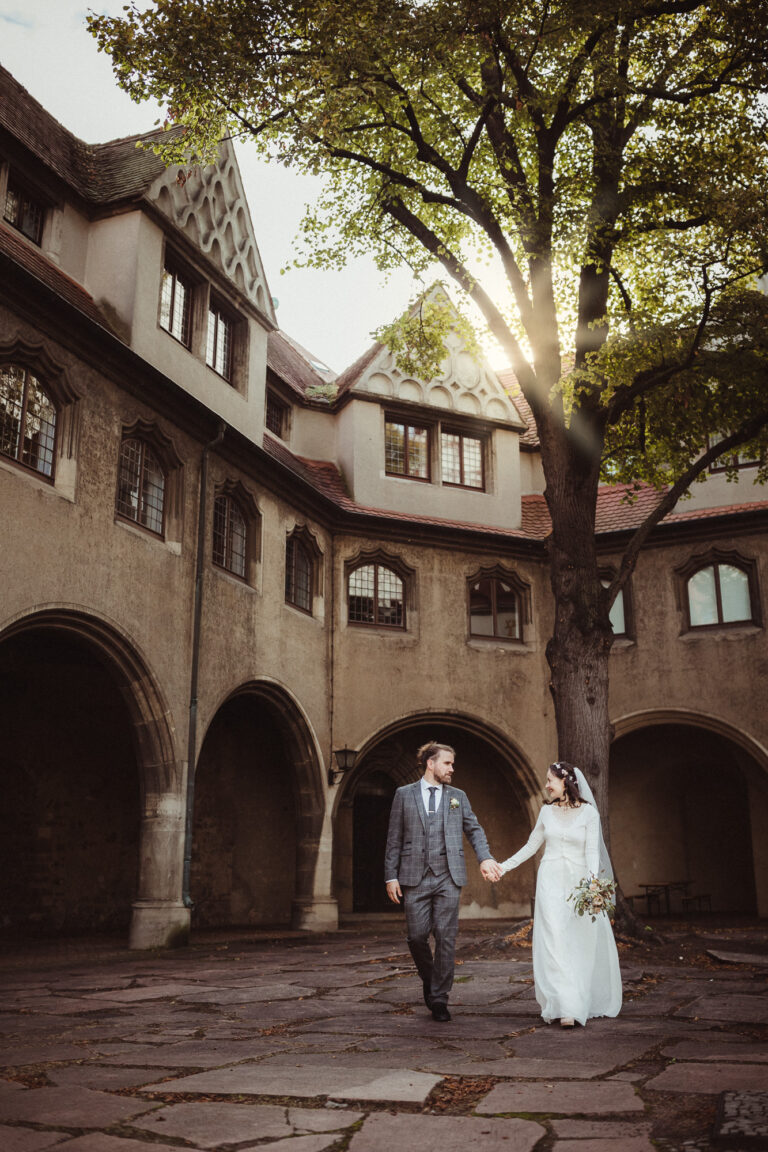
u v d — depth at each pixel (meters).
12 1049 4.96
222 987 7.75
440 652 18.52
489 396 20.27
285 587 16.67
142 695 12.37
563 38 10.09
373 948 12.12
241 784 18.09
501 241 12.18
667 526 18.52
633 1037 5.08
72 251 13.39
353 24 9.96
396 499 18.91
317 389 19.70
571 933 5.68
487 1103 3.62
